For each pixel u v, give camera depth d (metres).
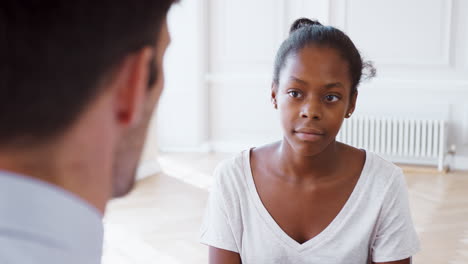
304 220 0.94
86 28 0.31
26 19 0.30
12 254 0.31
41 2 0.30
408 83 5.74
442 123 5.45
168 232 3.55
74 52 0.31
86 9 0.31
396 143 5.73
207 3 6.51
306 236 0.95
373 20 5.82
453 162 5.71
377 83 5.84
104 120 0.35
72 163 0.34
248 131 6.59
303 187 0.93
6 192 0.32
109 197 0.39
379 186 0.93
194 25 6.38
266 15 6.31
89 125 0.34
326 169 0.92
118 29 0.33
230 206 0.98
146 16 0.34
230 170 0.99
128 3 0.33
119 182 0.41
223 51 6.55
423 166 5.74
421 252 3.18
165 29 0.39
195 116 6.56
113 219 3.83
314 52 0.83
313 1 6.07
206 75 6.61
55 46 0.30
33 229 0.32
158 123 6.69
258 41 6.39
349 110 0.92
